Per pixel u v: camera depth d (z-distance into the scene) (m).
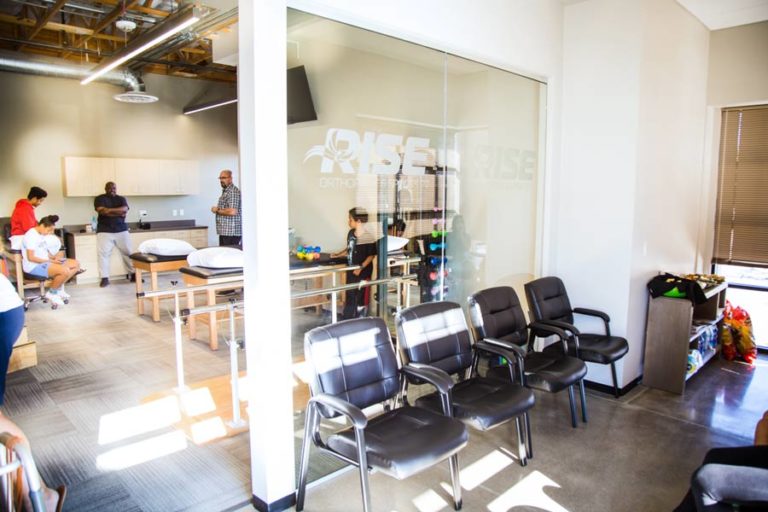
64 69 7.42
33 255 6.55
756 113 4.86
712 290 4.32
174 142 9.52
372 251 3.08
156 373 4.34
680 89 4.39
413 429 2.30
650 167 4.02
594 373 4.07
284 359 2.45
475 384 2.89
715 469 1.77
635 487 2.68
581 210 4.12
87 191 8.38
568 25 4.09
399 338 2.75
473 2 3.29
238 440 3.18
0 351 3.53
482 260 3.89
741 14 4.41
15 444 1.65
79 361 4.65
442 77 3.39
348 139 2.85
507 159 3.97
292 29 2.49
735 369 4.56
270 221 2.34
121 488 2.66
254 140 2.27
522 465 2.88
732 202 5.08
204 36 6.99
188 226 9.65
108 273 8.12
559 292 3.92
